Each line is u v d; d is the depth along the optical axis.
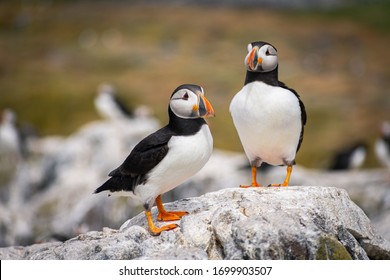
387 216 14.28
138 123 21.23
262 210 7.36
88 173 18.14
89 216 15.99
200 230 7.30
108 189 7.53
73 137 20.45
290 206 7.42
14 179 19.64
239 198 7.73
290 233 6.93
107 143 18.97
